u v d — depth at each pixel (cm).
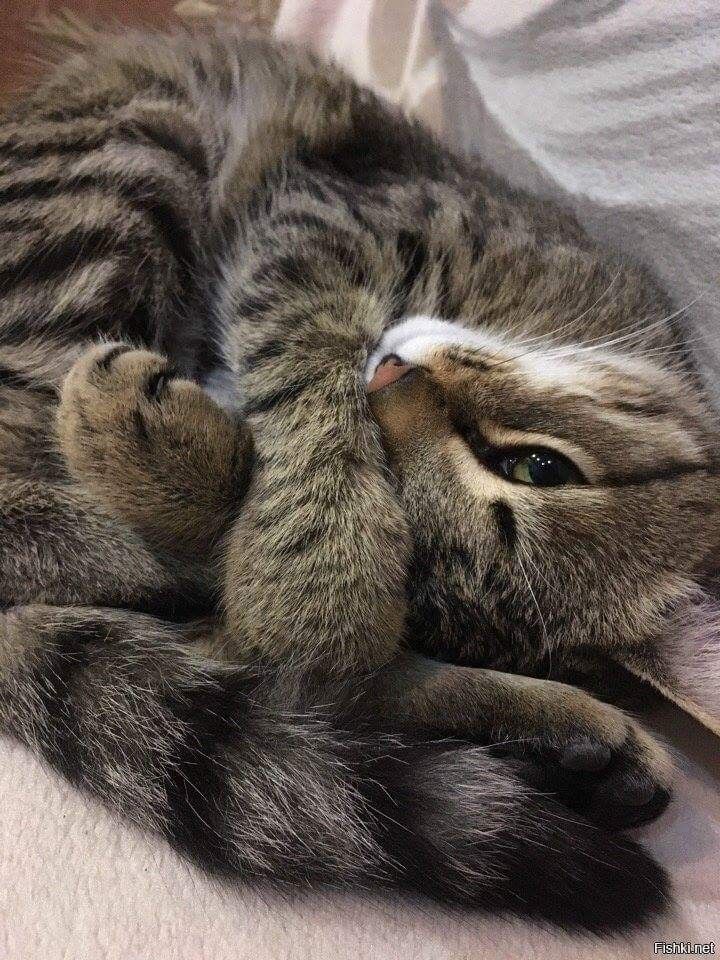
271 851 18
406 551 21
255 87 29
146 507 20
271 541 20
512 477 22
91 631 20
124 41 31
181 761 18
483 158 30
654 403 24
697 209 22
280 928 18
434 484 22
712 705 20
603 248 25
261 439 21
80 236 23
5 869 18
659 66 23
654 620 21
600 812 19
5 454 22
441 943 18
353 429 21
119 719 19
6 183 24
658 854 20
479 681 20
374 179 27
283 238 24
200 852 18
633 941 18
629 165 24
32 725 19
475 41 30
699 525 22
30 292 23
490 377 22
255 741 18
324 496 20
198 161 26
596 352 24
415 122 30
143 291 23
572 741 19
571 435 22
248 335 23
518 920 18
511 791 18
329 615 19
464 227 25
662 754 20
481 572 22
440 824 18
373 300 24
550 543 21
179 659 20
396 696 20
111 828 19
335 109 29
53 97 27
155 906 18
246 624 20
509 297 25
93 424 20
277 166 27
